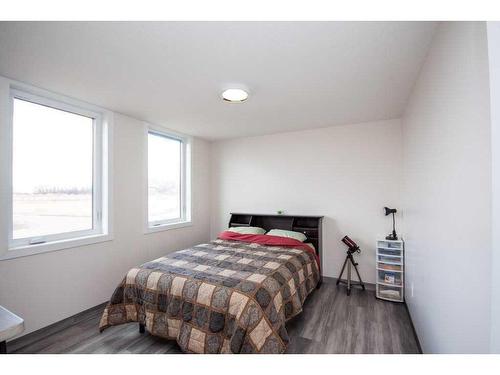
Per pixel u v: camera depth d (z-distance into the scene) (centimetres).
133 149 297
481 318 86
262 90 219
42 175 222
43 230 222
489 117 79
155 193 344
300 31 136
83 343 191
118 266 276
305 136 361
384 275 281
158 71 184
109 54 160
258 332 149
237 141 419
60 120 236
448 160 118
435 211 140
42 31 135
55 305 219
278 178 382
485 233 83
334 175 339
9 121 196
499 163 76
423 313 173
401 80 198
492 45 77
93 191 262
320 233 328
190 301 173
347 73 186
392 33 138
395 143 302
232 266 215
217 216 438
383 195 309
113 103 252
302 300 226
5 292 190
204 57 164
